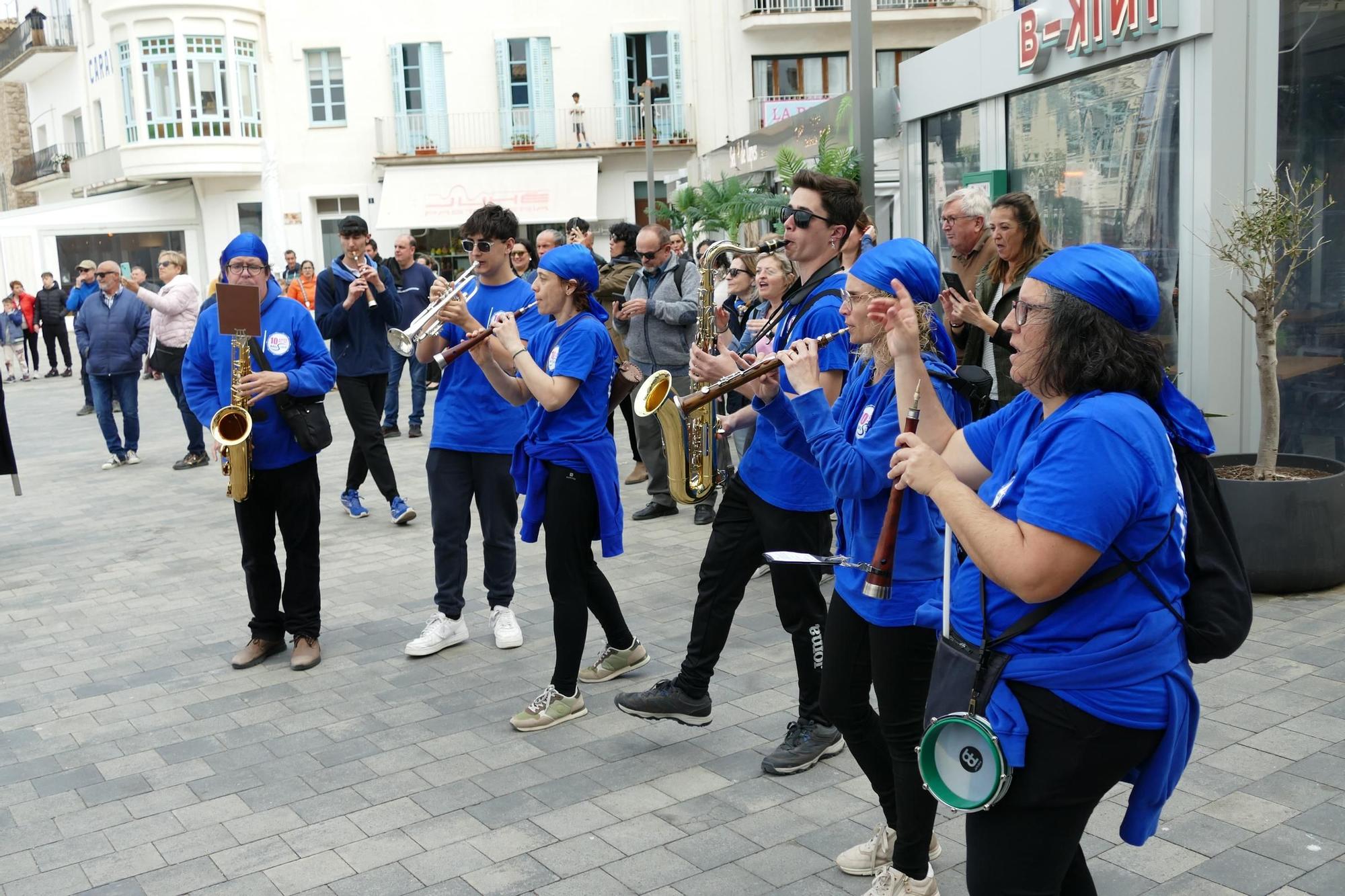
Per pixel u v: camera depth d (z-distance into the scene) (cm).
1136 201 657
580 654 462
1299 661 477
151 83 2897
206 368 532
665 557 714
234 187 2997
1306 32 600
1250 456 595
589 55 2856
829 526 399
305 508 540
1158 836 351
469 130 2894
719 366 356
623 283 919
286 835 382
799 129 1186
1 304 2380
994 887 219
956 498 214
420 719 477
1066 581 203
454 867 356
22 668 566
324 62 2906
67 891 353
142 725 484
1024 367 218
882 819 373
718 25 2816
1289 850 339
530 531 456
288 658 562
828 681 326
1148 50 625
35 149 4097
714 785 403
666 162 2889
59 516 937
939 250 907
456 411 544
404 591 672
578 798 398
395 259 1088
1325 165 618
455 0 2861
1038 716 212
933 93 870
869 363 307
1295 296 625
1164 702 211
